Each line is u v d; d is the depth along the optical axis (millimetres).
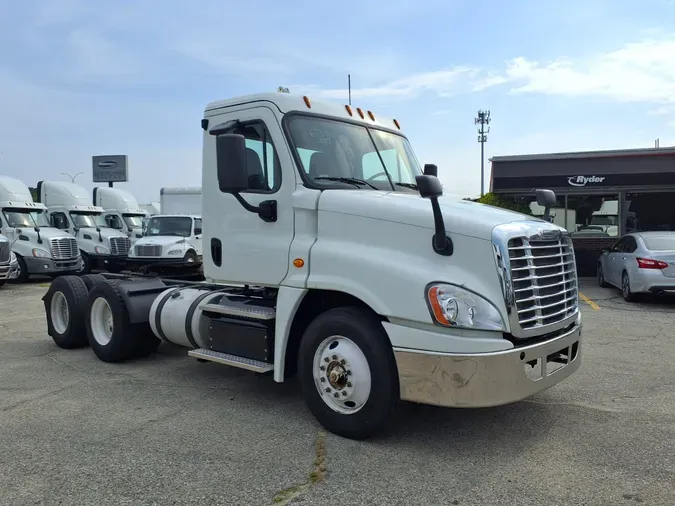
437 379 3908
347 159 5113
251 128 5051
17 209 20062
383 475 3783
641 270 11641
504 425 4695
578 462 3975
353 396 4301
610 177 18422
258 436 4480
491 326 3840
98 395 5582
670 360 6930
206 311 5520
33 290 16531
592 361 6875
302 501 3449
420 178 3924
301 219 4719
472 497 3480
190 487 3637
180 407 5203
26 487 3648
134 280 7059
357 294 4227
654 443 4309
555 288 4406
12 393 5664
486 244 3914
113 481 3723
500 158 19234
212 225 5395
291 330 4789
